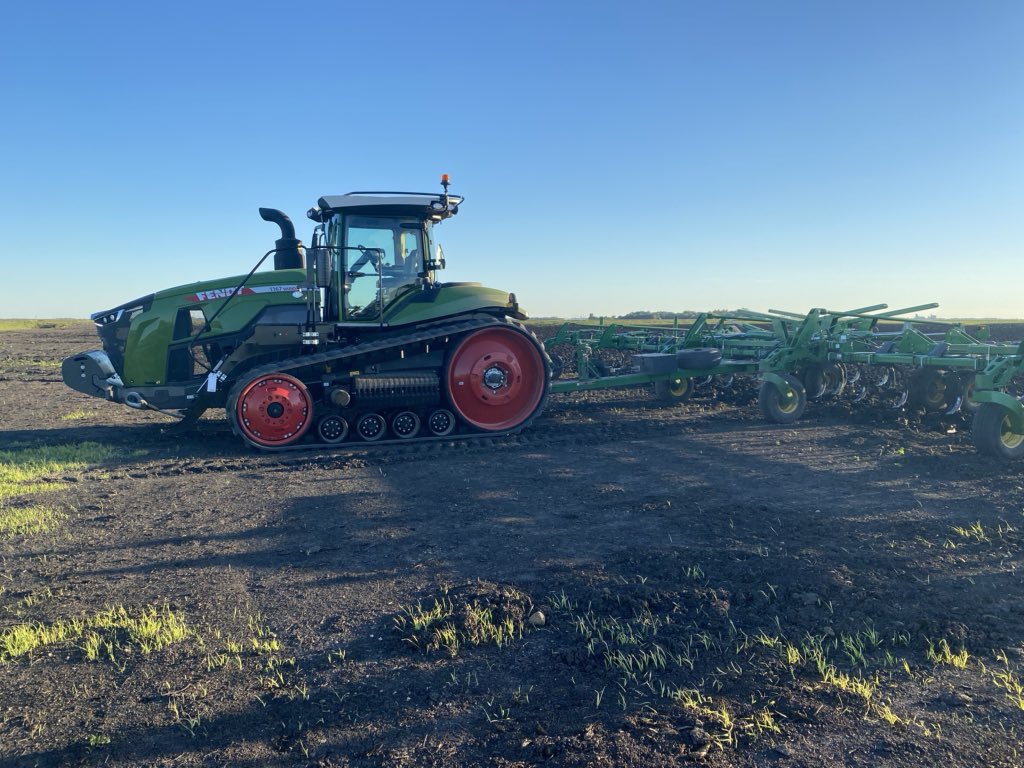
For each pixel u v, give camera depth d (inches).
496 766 107.4
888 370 525.0
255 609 168.9
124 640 153.6
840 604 163.5
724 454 338.3
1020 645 142.3
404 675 136.4
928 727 114.7
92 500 270.2
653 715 119.7
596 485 281.3
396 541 217.2
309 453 357.7
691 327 525.0
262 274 393.1
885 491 264.5
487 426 397.1
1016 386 563.5
